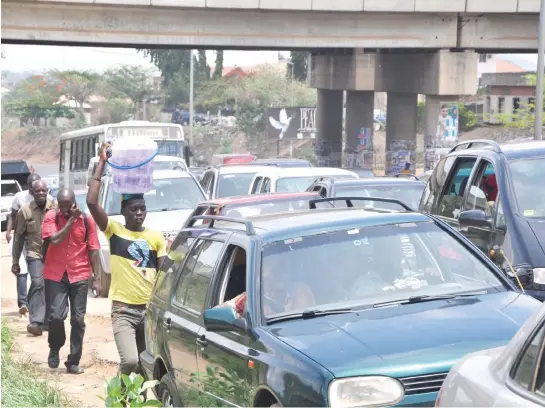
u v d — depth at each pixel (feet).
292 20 155.63
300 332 20.17
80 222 38.04
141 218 30.83
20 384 30.96
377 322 20.21
